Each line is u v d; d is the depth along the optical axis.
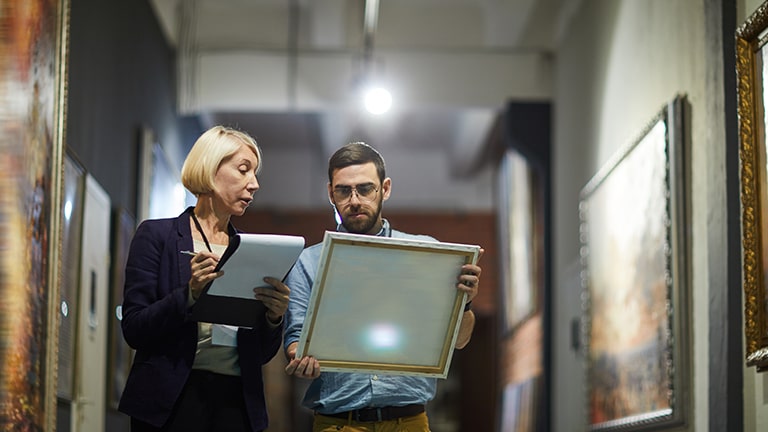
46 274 3.93
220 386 3.26
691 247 5.14
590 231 7.38
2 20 3.54
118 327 6.69
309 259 3.67
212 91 9.37
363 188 3.61
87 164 5.79
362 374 3.60
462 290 3.47
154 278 3.28
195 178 3.37
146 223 3.36
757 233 4.07
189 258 3.30
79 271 5.52
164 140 8.78
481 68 9.59
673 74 5.49
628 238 6.16
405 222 14.91
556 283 9.04
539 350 9.25
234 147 3.41
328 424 3.63
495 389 13.72
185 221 3.37
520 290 10.49
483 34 9.54
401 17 9.52
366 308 3.43
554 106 9.41
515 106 9.55
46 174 3.95
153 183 7.71
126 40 7.05
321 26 9.48
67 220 5.20
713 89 4.61
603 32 7.30
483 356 15.83
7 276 3.50
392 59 9.57
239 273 3.10
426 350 3.53
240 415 3.25
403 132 14.47
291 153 15.07
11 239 3.53
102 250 6.25
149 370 3.19
